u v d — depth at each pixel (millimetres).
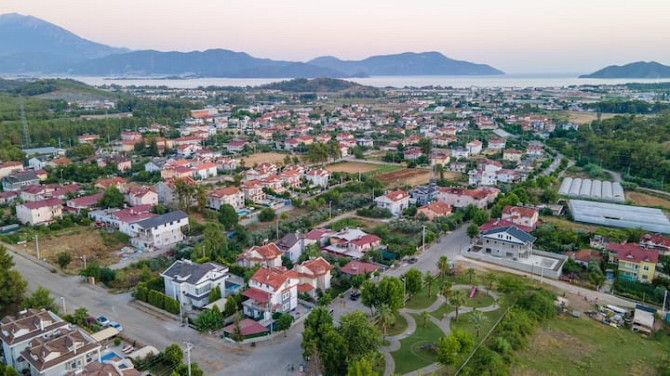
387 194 178875
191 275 103312
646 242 131750
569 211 170000
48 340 76625
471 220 165250
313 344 78062
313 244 130500
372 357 75625
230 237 144250
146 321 95875
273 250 121812
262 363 81812
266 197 193000
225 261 122125
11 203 173375
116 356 80438
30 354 74438
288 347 87438
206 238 128000
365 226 158125
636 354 87125
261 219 163375
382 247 137125
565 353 87188
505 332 90750
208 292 103000
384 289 95250
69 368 73875
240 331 87438
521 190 176750
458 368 80562
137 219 145000
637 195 199500
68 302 103000
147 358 80438
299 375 78188
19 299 96562
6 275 95312
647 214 161875
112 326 91438
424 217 162875
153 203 172750
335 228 154000
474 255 132875
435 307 104125
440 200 184750
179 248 133875
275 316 96250
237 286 109438
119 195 168125
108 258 129625
